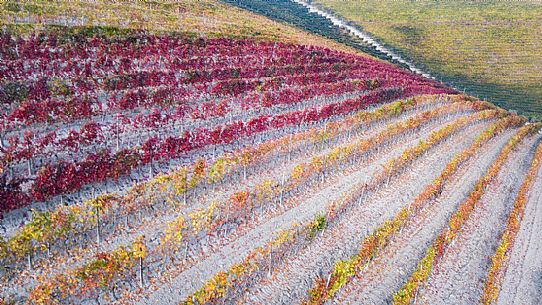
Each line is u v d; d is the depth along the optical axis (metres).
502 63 122.88
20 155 26.98
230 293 22.03
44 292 18.83
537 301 27.86
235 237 26.48
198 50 49.53
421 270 25.70
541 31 147.75
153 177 30.19
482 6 176.75
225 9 85.62
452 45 134.38
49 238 21.98
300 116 41.25
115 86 38.16
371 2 184.88
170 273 23.05
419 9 173.25
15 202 23.91
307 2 180.50
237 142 36.66
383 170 36.66
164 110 38.44
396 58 115.69
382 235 27.31
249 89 44.59
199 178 29.44
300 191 32.28
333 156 34.84
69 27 45.59
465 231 32.75
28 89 33.75
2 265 20.84
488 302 26.28
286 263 25.25
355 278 25.59
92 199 24.70
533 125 65.06
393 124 44.44
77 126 33.31
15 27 41.78
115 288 21.30
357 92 52.62
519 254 32.16
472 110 61.66
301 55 58.47
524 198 39.91
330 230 28.78
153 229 25.67
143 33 50.31
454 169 40.69
